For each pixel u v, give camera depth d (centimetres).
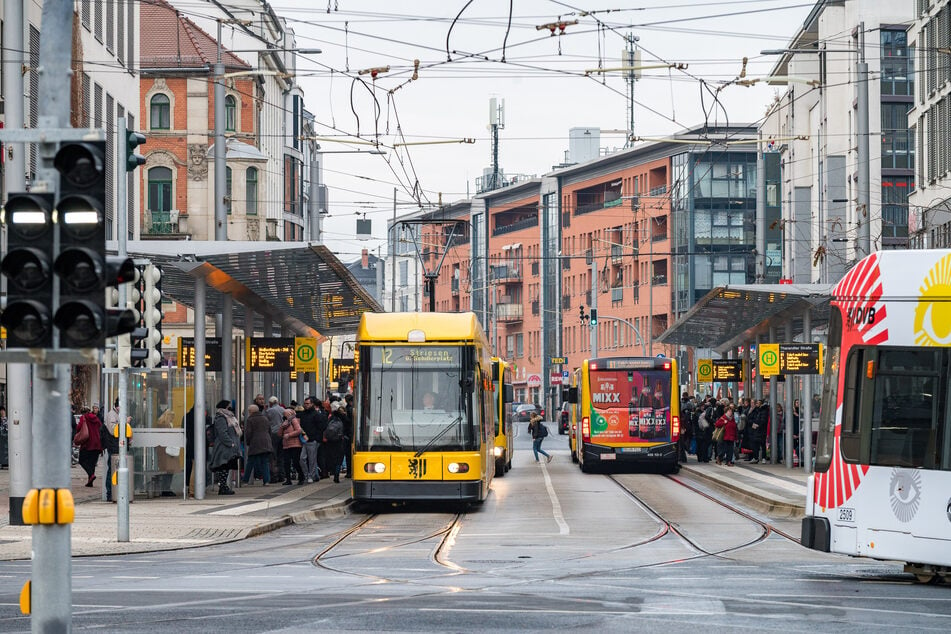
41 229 1124
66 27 1187
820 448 2198
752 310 5209
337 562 2389
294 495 3994
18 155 2830
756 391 6391
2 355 1118
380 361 3584
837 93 9869
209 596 1833
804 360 4744
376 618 1600
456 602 1767
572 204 16225
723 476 4997
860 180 4322
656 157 14425
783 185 11700
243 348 4988
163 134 9500
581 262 15975
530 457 8031
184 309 9381
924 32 7219
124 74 6888
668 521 3416
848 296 2169
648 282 14612
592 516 3584
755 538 2939
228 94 9675
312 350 4512
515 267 17562
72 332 1105
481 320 18262
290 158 11888
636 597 1831
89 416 4488
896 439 2067
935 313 2041
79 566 2288
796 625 1558
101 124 6262
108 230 6362
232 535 2844
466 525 3316
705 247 13875
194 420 3834
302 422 4634
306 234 12888
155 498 3797
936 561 1998
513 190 17275
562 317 16475
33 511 1134
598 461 5662
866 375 2112
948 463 1997
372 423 3550
